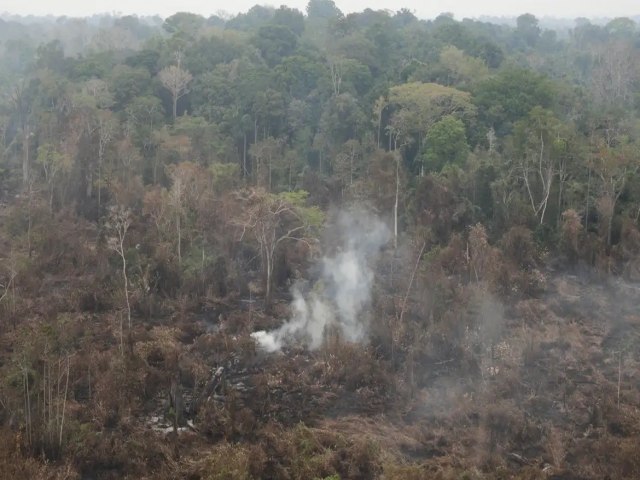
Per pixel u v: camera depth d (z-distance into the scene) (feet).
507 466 107.24
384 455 106.63
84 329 150.20
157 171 248.32
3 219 225.97
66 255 191.93
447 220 211.20
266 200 187.73
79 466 104.12
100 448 107.55
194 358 140.05
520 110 271.28
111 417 117.91
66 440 107.04
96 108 274.57
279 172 258.57
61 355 125.59
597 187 211.61
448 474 99.81
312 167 284.41
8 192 261.44
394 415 122.93
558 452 109.09
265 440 112.78
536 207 219.20
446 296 167.32
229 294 180.55
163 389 128.57
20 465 98.48
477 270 179.42
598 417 118.62
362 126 278.46
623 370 137.49
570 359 142.61
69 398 122.93
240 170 267.59
